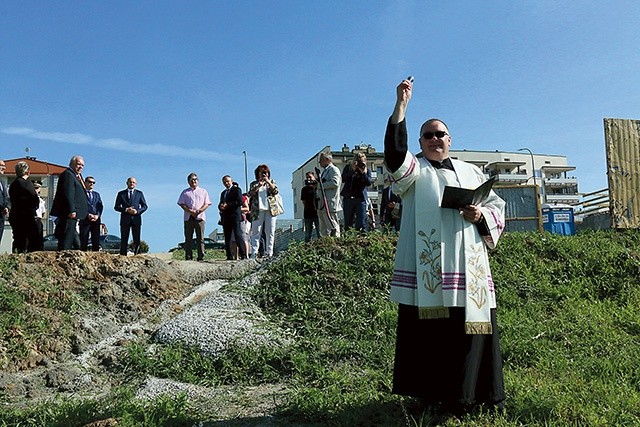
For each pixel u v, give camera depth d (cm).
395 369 450
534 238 1020
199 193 1268
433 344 436
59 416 493
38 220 1135
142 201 1325
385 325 741
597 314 783
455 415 448
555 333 709
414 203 455
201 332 699
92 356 687
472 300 429
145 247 2873
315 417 483
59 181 1045
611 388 532
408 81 445
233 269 976
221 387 595
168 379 623
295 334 717
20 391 605
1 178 1134
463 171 469
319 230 1144
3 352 670
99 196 1228
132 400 534
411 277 446
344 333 722
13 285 819
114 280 890
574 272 923
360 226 1065
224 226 1220
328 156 1124
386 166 448
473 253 440
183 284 936
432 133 468
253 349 656
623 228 1161
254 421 482
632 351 650
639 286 886
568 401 489
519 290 860
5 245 1494
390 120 445
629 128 1208
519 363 627
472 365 431
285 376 616
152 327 783
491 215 449
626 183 1193
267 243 1181
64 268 890
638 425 445
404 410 454
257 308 793
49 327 734
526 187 1538
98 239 1221
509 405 476
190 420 483
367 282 846
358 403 504
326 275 855
